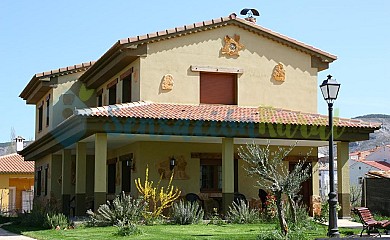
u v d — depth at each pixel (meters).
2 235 19.03
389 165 57.41
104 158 19.42
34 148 30.95
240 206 20.92
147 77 22.91
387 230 18.27
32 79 29.45
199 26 23.73
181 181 23.02
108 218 19.02
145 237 15.70
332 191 15.73
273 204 20.16
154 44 23.17
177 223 19.69
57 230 18.81
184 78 23.48
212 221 19.94
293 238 14.96
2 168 44.81
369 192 27.86
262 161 16.81
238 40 24.55
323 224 19.62
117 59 23.62
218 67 24.06
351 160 61.97
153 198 20.14
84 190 22.55
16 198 44.69
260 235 15.19
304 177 17.02
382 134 126.75
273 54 25.09
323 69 26.11
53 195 29.20
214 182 23.64
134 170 22.97
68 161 26.59
